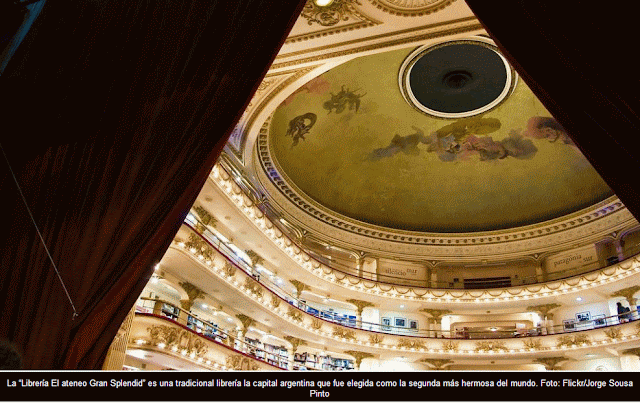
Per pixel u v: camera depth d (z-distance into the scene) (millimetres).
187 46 5516
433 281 23234
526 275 22703
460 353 20641
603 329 18688
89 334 4359
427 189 23609
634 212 3871
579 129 4117
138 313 12047
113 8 6176
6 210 4938
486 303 21734
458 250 23688
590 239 21266
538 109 20094
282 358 18609
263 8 5387
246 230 17531
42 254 4617
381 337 20766
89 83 5645
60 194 4977
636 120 3742
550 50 4375
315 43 11781
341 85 19234
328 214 22812
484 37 16328
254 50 5227
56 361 4129
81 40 6094
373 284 21812
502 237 23266
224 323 17500
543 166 22094
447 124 21531
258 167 19234
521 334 20719
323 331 19703
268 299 17219
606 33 3963
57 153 5258
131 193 4816
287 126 19734
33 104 5684
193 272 14352
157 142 5039
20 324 4266
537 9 4414
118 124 5262
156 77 5434
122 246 4559
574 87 4176
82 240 4633
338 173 22719
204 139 4941
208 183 15086
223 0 5621
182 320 14391
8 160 5277
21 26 7000
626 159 3881
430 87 19797
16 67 6195
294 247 19359
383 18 10773
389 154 22672
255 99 14891
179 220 4941
